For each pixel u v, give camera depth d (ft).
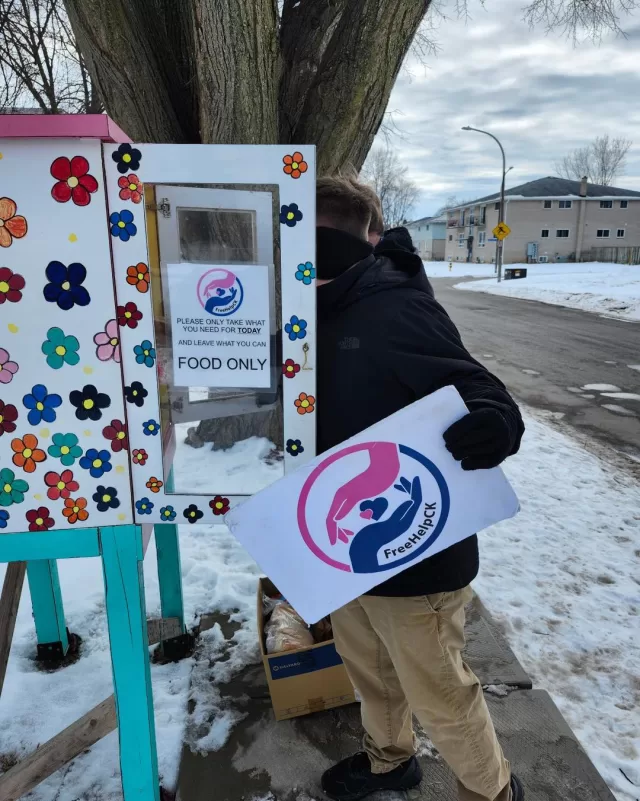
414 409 3.96
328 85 11.51
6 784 5.15
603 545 11.13
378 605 4.53
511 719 6.69
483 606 9.00
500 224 87.66
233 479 4.50
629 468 15.23
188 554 10.30
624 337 36.19
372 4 11.04
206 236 4.15
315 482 4.11
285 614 7.23
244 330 4.30
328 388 4.48
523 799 5.32
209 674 7.39
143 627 4.75
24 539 4.51
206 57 10.37
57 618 7.54
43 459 4.35
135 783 5.13
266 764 6.11
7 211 3.92
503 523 11.96
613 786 6.02
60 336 4.14
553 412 20.40
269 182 3.96
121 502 4.48
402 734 5.36
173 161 3.89
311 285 4.14
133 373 4.24
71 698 7.07
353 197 4.61
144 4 11.68
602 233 147.13
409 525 4.20
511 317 46.75
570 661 7.96
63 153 3.85
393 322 4.27
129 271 4.06
